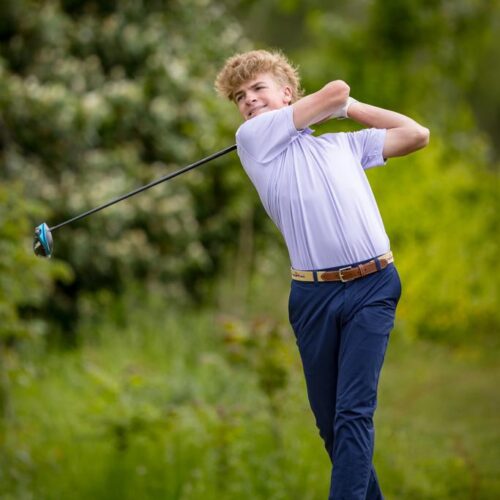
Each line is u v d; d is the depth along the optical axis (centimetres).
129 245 3372
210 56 3619
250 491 2027
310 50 5281
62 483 2100
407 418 2642
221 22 3669
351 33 4916
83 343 3244
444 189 3944
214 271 3816
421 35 4853
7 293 2262
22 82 3247
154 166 3466
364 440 1229
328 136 1306
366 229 1263
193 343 3262
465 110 5122
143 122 3391
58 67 3309
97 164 3278
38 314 3350
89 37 3394
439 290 3647
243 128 1309
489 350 3444
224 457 2044
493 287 3666
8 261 2252
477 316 3622
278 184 1282
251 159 1310
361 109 1312
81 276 3372
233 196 3647
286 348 2173
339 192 1263
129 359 3008
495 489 2130
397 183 4009
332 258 1261
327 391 1309
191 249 3575
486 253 3750
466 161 4766
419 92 4947
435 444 2425
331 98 1268
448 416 2661
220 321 2194
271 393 2189
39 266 2348
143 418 2138
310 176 1270
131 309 3406
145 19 3484
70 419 2450
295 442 2281
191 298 3788
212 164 3556
